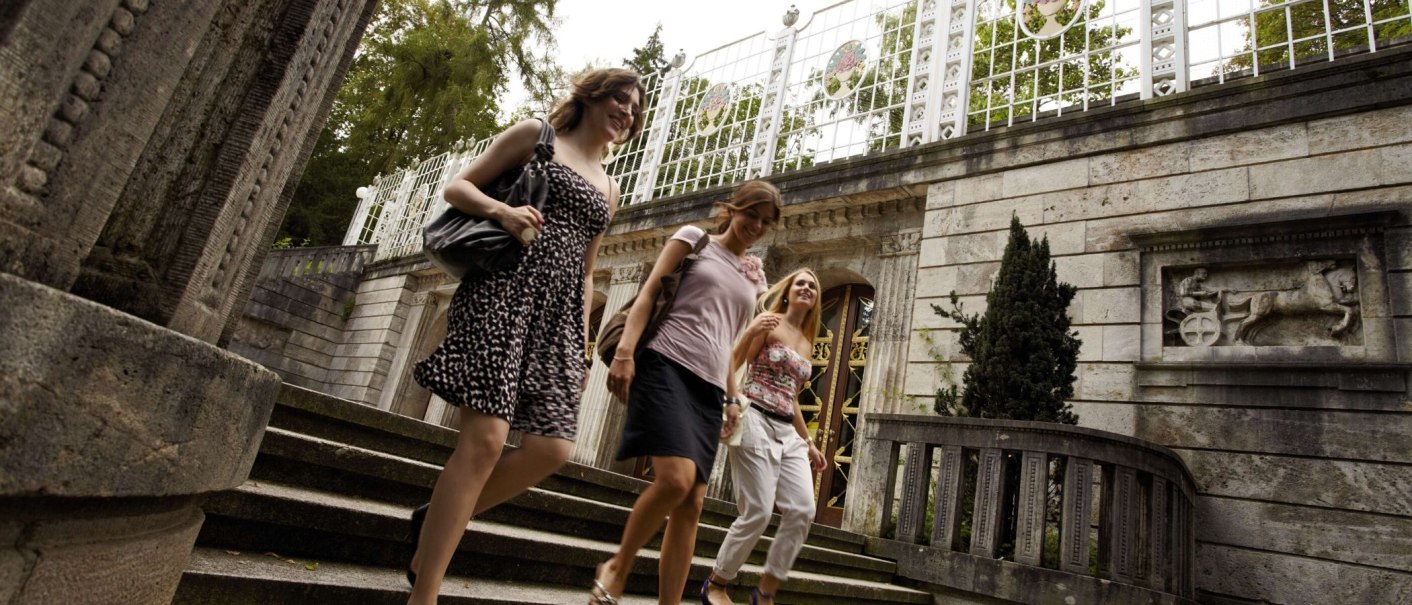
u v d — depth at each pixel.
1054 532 6.04
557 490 4.58
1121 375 7.03
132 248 1.42
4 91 1.07
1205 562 6.13
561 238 2.21
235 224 1.65
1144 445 5.37
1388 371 5.77
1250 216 6.84
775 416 3.40
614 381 2.61
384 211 21.58
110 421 1.20
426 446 4.05
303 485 2.95
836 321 10.64
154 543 1.46
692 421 2.57
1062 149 8.26
